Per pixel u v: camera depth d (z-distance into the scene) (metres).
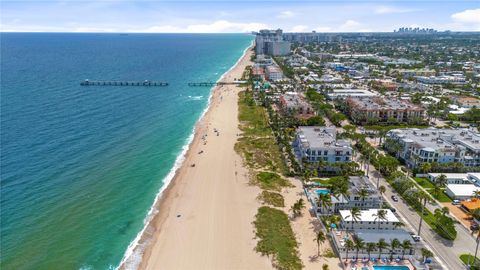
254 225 110.00
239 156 166.00
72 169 148.00
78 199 125.38
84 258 96.81
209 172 149.25
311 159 149.12
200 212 118.75
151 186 137.50
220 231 107.75
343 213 108.06
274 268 90.94
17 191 127.75
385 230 103.62
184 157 166.62
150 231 109.00
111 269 92.88
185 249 99.94
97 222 113.12
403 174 137.38
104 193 130.50
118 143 180.75
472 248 97.81
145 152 170.88
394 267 90.12
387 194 128.50
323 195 112.25
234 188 134.75
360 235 98.94
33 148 166.38
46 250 99.19
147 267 93.25
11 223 109.75
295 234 105.06
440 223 106.00
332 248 98.31
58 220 112.81
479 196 120.62
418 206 119.38
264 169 151.25
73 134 189.00
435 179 134.38
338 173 145.12
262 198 126.31
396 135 170.00
